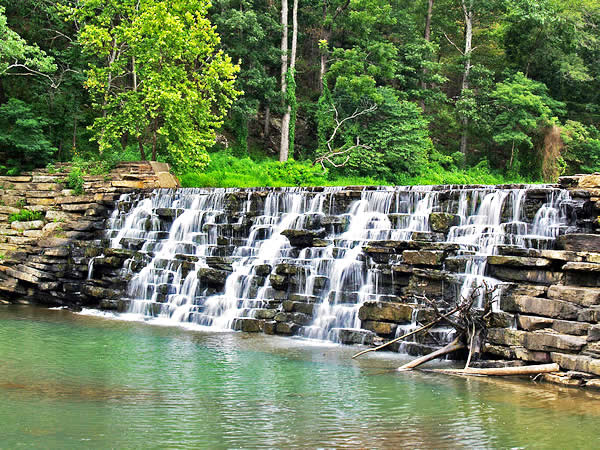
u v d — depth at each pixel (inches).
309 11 1893.5
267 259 789.2
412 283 657.6
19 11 1408.7
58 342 630.5
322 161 1556.3
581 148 1753.2
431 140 1851.6
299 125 1870.1
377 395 449.4
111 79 1288.1
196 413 400.2
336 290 703.7
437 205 772.0
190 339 664.4
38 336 660.7
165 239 943.7
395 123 1644.9
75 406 408.8
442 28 2063.2
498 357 539.2
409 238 732.0
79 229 1001.5
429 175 1641.2
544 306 533.6
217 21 1533.0
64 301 928.9
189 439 349.4
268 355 590.9
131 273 874.8
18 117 1226.0
